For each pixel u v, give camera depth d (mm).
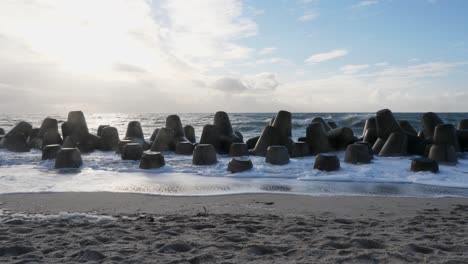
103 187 9039
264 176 10641
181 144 15383
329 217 6133
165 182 9742
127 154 13609
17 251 4141
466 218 6004
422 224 5512
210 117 67312
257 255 4023
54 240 4520
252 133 28516
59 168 12000
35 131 18500
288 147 14820
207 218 5871
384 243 4434
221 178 10406
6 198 7715
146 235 4766
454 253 4090
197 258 3873
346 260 3836
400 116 51719
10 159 13781
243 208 6879
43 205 7094
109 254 3998
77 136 16812
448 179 10086
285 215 6266
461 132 15430
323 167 11328
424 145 14484
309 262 3777
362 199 7742
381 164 12484
